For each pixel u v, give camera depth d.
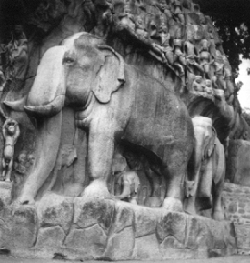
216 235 10.80
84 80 9.58
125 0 10.30
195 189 10.75
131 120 9.86
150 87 10.16
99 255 9.08
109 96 9.70
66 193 9.46
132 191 9.86
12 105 9.48
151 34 10.65
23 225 9.01
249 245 11.80
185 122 10.49
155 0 10.92
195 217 10.38
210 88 11.24
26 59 9.70
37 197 9.26
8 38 9.84
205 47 11.41
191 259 10.09
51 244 9.04
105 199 9.25
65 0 9.91
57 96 9.32
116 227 9.33
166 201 10.21
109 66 9.83
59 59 9.53
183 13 11.36
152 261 9.55
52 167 9.36
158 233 9.77
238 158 12.82
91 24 10.05
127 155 10.02
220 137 12.14
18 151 9.44
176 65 10.83
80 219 9.10
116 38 10.18
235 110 12.59
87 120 9.57
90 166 9.47
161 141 10.16
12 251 8.96
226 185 12.48
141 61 10.48
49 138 9.34
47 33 9.87
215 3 13.52
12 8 9.83
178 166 10.34
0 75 9.59
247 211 12.49
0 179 9.16
